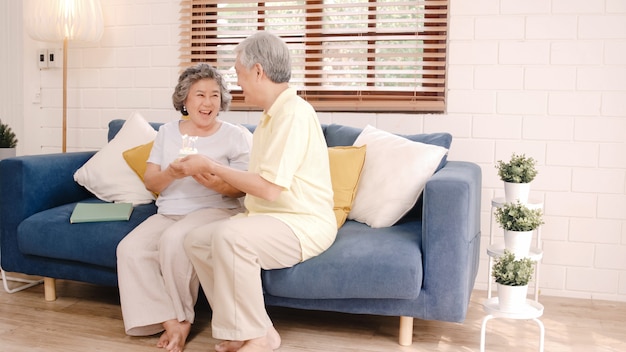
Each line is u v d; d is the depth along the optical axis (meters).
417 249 2.39
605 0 3.00
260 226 2.27
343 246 2.42
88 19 3.52
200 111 2.68
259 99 2.42
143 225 2.63
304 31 3.40
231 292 2.24
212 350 2.43
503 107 3.17
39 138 3.94
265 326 2.28
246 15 3.52
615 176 3.06
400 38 3.26
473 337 2.60
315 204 2.43
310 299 2.47
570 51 3.06
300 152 2.32
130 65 3.72
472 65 3.19
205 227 2.41
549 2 3.07
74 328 2.65
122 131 3.22
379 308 2.42
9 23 4.00
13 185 2.89
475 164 2.94
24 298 3.03
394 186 2.67
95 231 2.72
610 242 3.10
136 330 2.51
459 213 2.32
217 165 2.38
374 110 3.37
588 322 2.79
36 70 3.90
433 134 2.91
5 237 2.93
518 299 2.24
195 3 3.56
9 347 2.44
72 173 3.17
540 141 3.14
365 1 3.35
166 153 2.72
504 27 3.13
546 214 3.16
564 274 3.17
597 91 3.05
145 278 2.48
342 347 2.47
